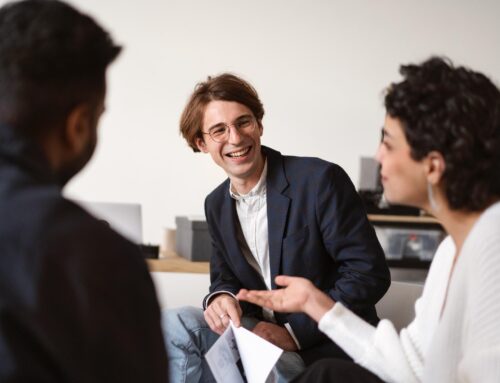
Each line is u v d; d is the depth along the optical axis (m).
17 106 0.85
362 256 2.08
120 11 4.59
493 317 1.09
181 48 4.64
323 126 4.79
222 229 2.25
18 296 0.74
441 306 1.37
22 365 0.73
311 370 1.46
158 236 4.64
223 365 1.70
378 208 3.96
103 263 0.79
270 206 2.15
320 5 4.74
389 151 1.26
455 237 1.25
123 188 4.62
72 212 0.81
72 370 0.76
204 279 3.10
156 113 4.63
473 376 1.11
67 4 0.90
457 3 4.83
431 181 1.21
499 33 4.88
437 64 1.22
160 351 0.86
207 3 4.65
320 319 1.44
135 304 0.82
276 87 4.74
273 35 4.72
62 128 0.89
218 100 2.12
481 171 1.16
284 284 1.48
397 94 1.22
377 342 1.41
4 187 0.80
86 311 0.76
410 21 4.81
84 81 0.88
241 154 2.12
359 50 4.79
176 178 4.66
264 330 2.10
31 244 0.76
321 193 2.11
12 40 0.85
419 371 1.38
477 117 1.15
